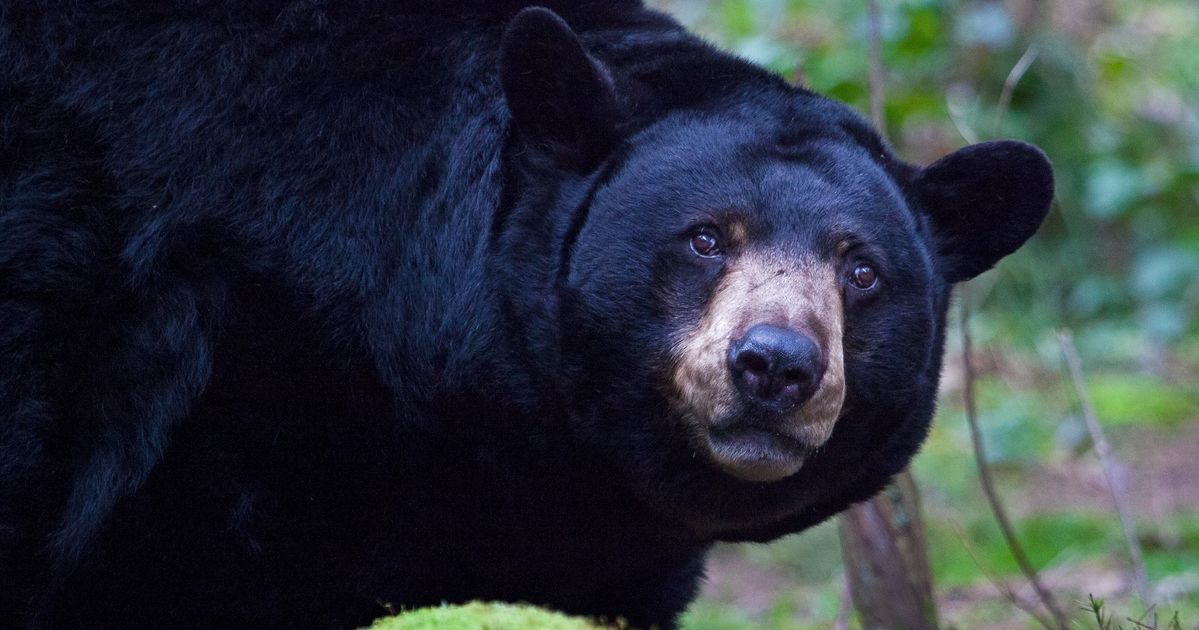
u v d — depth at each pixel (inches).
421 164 310.2
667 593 349.4
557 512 311.4
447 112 312.7
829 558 559.2
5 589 297.9
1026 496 605.0
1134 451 645.9
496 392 300.2
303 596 308.0
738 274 281.4
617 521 313.9
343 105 309.6
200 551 300.7
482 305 300.4
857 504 332.2
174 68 307.1
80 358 299.9
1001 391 717.9
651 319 287.0
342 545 305.0
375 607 312.5
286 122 307.6
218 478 298.8
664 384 287.1
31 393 295.0
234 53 309.0
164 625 307.1
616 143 301.4
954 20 712.4
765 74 321.7
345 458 302.8
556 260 295.3
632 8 344.5
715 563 577.9
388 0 318.0
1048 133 770.2
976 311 746.2
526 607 265.4
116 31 307.7
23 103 303.3
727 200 286.5
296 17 312.3
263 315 303.0
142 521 298.8
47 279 297.1
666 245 287.3
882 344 297.0
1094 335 770.2
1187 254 765.9
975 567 523.8
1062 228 780.6
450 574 316.2
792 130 303.6
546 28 293.3
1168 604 455.2
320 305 303.9
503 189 305.0
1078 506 584.1
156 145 304.7
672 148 295.7
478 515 310.0
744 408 274.2
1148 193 769.6
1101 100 810.8
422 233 308.3
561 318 291.7
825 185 291.7
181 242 303.0
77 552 298.8
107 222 303.4
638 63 319.0
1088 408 426.9
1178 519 551.5
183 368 300.2
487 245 302.2
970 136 444.8
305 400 301.9
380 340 305.4
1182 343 774.5
